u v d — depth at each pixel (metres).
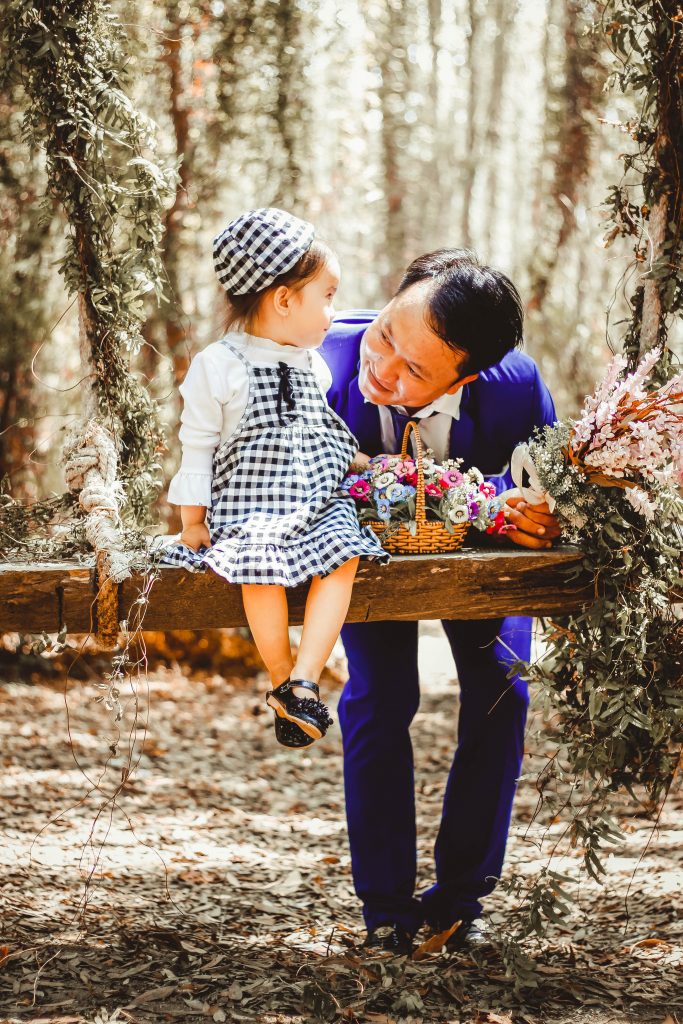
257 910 3.21
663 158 2.63
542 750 5.15
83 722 5.59
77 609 2.36
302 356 2.58
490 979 2.57
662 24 2.54
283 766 5.21
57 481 6.41
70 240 2.81
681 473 2.39
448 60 8.41
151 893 3.31
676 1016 2.37
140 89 5.28
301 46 5.61
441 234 9.15
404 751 2.80
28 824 3.99
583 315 7.10
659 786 2.62
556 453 2.54
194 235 5.80
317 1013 2.33
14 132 4.57
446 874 2.84
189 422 2.45
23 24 2.64
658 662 2.53
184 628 2.40
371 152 7.29
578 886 3.41
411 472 2.54
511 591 2.51
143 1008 2.37
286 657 2.35
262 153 5.75
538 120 7.61
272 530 2.36
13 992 2.42
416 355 2.45
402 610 2.47
